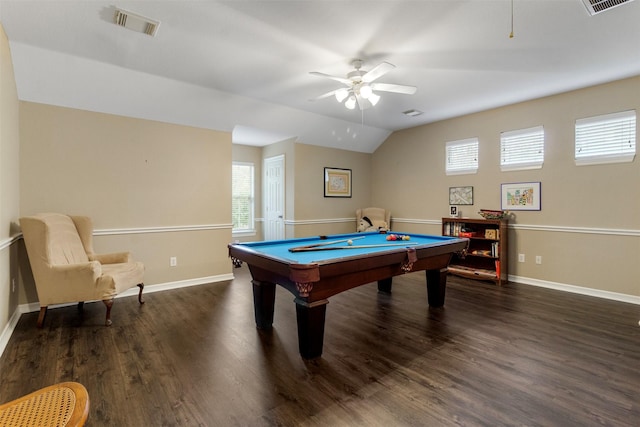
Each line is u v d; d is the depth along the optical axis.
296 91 4.09
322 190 6.11
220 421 1.72
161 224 4.21
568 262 4.18
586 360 2.36
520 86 3.90
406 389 2.01
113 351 2.51
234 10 2.34
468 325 3.05
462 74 3.51
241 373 2.20
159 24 2.53
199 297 3.93
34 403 1.00
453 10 2.33
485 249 4.93
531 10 2.33
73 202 3.62
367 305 3.65
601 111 3.86
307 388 2.03
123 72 3.42
